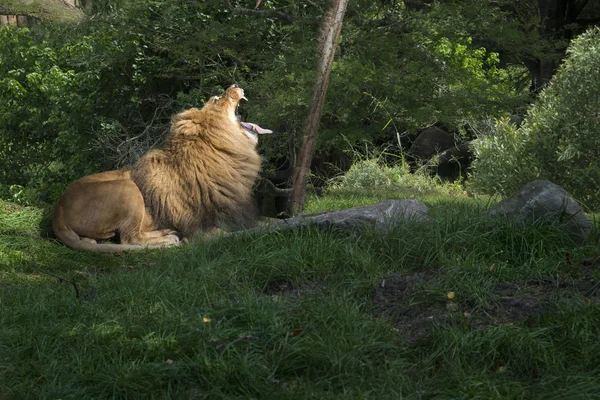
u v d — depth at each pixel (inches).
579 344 218.7
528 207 323.9
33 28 916.6
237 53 689.0
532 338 220.4
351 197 627.5
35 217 477.4
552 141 566.3
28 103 813.9
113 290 301.1
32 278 361.1
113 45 738.2
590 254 296.7
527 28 720.3
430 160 877.2
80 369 223.6
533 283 276.8
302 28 629.9
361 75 589.9
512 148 593.9
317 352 222.1
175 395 208.2
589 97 557.9
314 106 500.7
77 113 762.2
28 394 209.8
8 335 250.7
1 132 829.8
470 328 239.1
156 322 253.3
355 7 652.1
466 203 430.6
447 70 644.1
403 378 209.9
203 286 291.4
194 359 224.1
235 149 456.4
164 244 440.5
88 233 437.4
